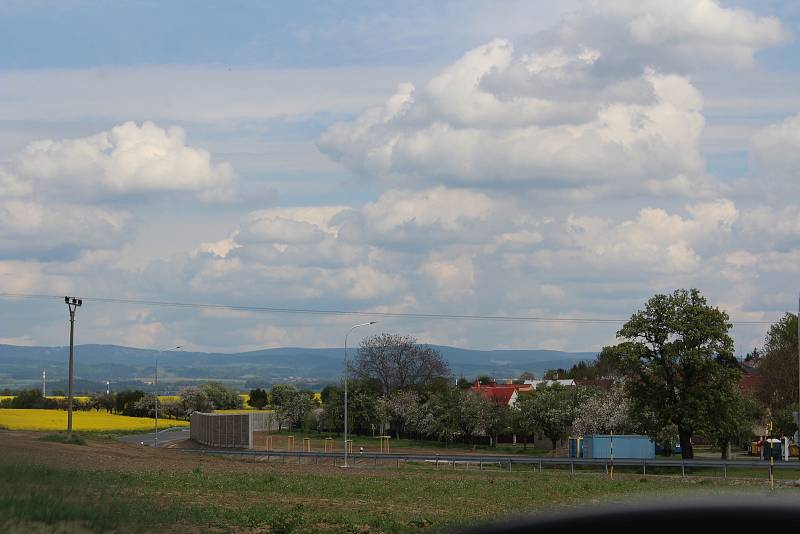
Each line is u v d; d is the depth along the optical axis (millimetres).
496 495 38531
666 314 76062
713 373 75250
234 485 38344
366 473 56656
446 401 118312
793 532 7094
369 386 138625
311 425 148500
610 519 7480
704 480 53312
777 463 61812
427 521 25281
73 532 15211
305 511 27578
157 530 16906
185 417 176000
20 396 155000
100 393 190500
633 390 78562
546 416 98875
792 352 102812
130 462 49281
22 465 19469
